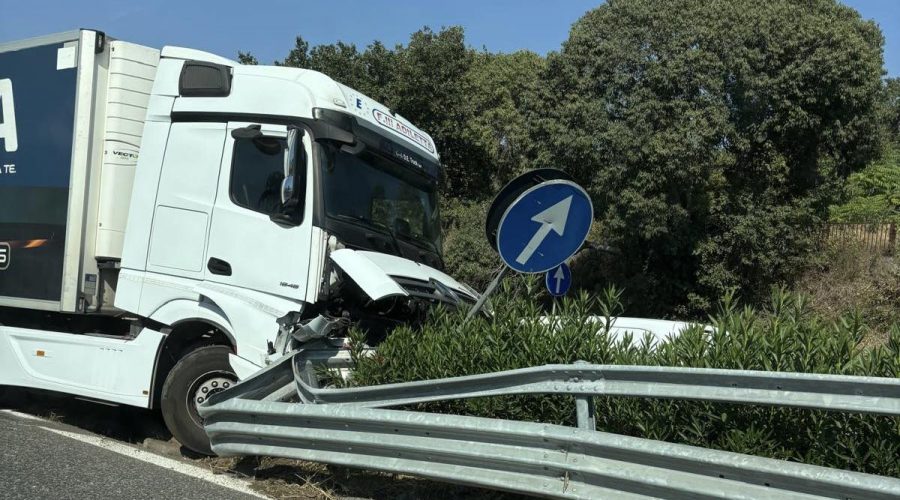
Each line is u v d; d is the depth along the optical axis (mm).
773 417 4094
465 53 27203
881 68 17062
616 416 4547
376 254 6039
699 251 17656
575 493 3930
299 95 5965
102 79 6887
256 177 6016
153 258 6277
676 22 16938
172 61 6543
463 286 7121
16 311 7492
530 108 18922
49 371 6855
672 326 6125
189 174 6258
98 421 7336
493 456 4152
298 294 5648
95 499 4762
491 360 5012
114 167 6812
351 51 27500
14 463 5438
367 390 4727
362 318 6117
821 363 4113
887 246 17344
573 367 3986
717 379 3609
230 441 5211
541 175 5527
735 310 4957
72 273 6684
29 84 7164
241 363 5715
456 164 28391
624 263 19781
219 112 6211
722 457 3508
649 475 3703
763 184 17828
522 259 5199
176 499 4832
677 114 16406
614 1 18156
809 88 16438
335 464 4762
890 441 3748
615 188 17125
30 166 7066
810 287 16812
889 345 4246
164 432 7031
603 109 17375
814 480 3270
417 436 4438
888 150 24125
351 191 6141
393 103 26328
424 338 5371
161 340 6160
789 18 16656
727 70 16547
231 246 5973
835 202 18188
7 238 7148
